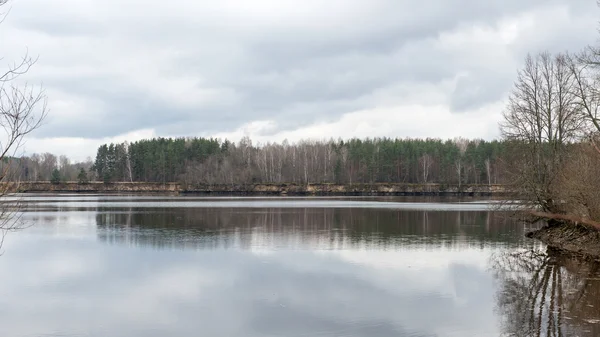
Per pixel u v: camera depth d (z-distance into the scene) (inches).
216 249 1300.4
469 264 1080.8
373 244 1400.1
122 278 949.8
